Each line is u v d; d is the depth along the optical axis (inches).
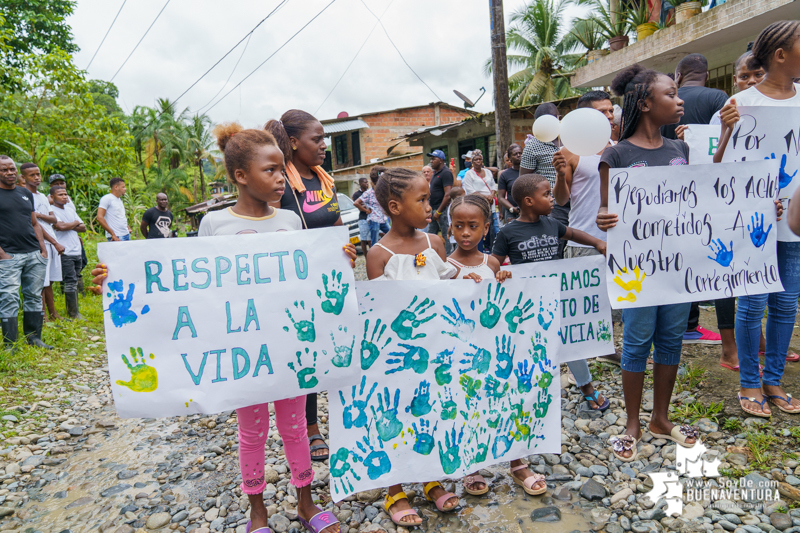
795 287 114.6
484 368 97.2
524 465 102.7
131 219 619.2
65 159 419.8
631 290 103.5
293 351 81.7
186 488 110.3
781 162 112.7
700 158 120.9
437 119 993.5
